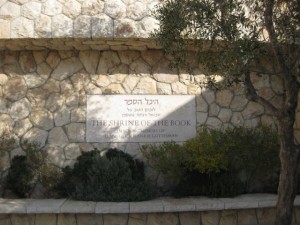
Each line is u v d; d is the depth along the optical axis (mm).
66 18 5328
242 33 3801
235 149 5512
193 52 6059
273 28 3641
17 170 5547
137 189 5207
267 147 5551
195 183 5492
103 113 5969
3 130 5902
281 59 3707
